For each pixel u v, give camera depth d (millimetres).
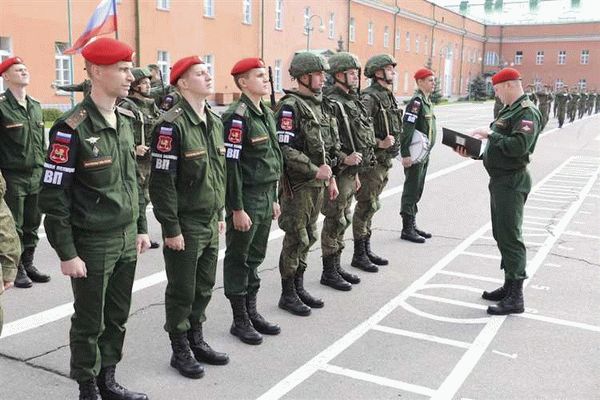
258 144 4309
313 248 7004
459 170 13352
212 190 3871
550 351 4387
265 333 4613
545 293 5594
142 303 5223
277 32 36656
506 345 4477
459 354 4324
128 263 3461
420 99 7090
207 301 4113
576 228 8078
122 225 3328
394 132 6125
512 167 4922
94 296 3293
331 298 5430
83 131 3145
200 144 3764
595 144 19125
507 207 4965
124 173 3346
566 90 29281
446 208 9430
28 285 5570
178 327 3916
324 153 4793
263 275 6051
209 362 4105
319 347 4414
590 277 6062
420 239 7363
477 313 5109
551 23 69000
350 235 7613
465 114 35375
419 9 56312
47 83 22281
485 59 73750
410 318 4988
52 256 6566
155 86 9305
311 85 4805
